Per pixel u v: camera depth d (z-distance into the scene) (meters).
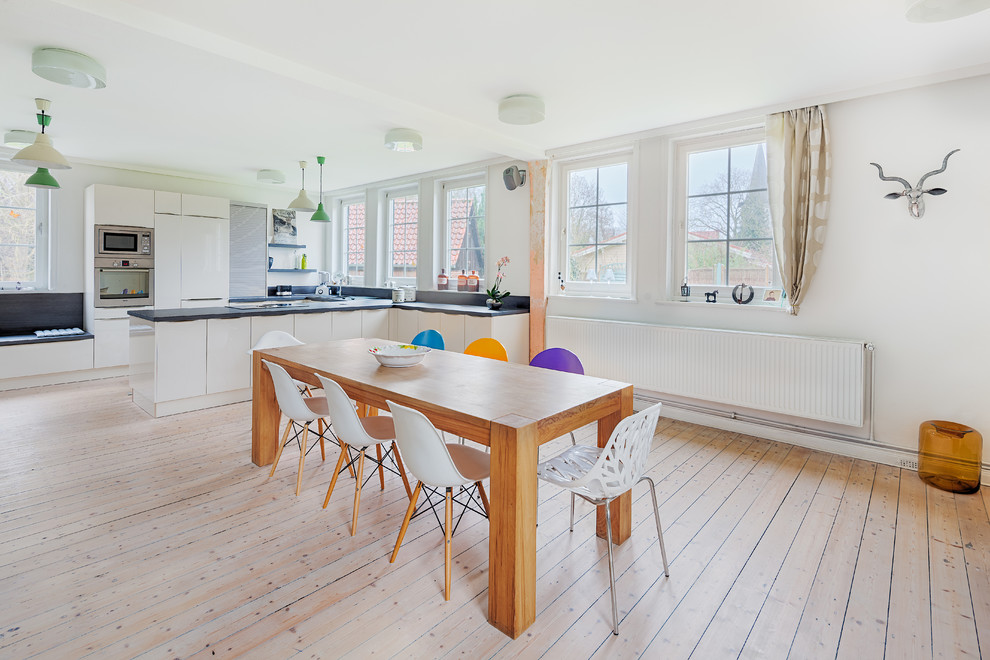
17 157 3.52
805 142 3.45
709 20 2.40
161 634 1.69
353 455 3.32
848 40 2.59
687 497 2.79
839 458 3.39
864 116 3.27
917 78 3.03
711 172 4.06
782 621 1.79
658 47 2.69
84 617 1.77
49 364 5.05
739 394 3.72
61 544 2.23
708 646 1.67
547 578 2.04
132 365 4.43
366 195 6.93
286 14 2.39
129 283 5.50
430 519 2.52
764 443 3.69
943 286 3.06
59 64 2.72
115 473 3.01
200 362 4.22
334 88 3.12
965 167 2.96
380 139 4.62
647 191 4.30
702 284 4.15
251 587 1.96
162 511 2.55
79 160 5.51
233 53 2.66
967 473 2.83
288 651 1.63
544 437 1.83
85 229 5.61
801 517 2.56
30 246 5.37
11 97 3.56
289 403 2.66
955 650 1.66
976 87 2.92
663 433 3.91
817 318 3.51
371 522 2.48
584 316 4.76
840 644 1.68
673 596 1.93
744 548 2.27
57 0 2.09
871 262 3.29
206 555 2.17
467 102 3.56
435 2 2.27
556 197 4.98
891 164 3.19
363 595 1.92
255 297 6.72
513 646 1.67
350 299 6.73
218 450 3.40
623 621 1.79
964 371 3.02
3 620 1.74
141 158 5.44
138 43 2.48
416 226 6.48
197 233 5.89
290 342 3.64
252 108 3.76
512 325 4.96
